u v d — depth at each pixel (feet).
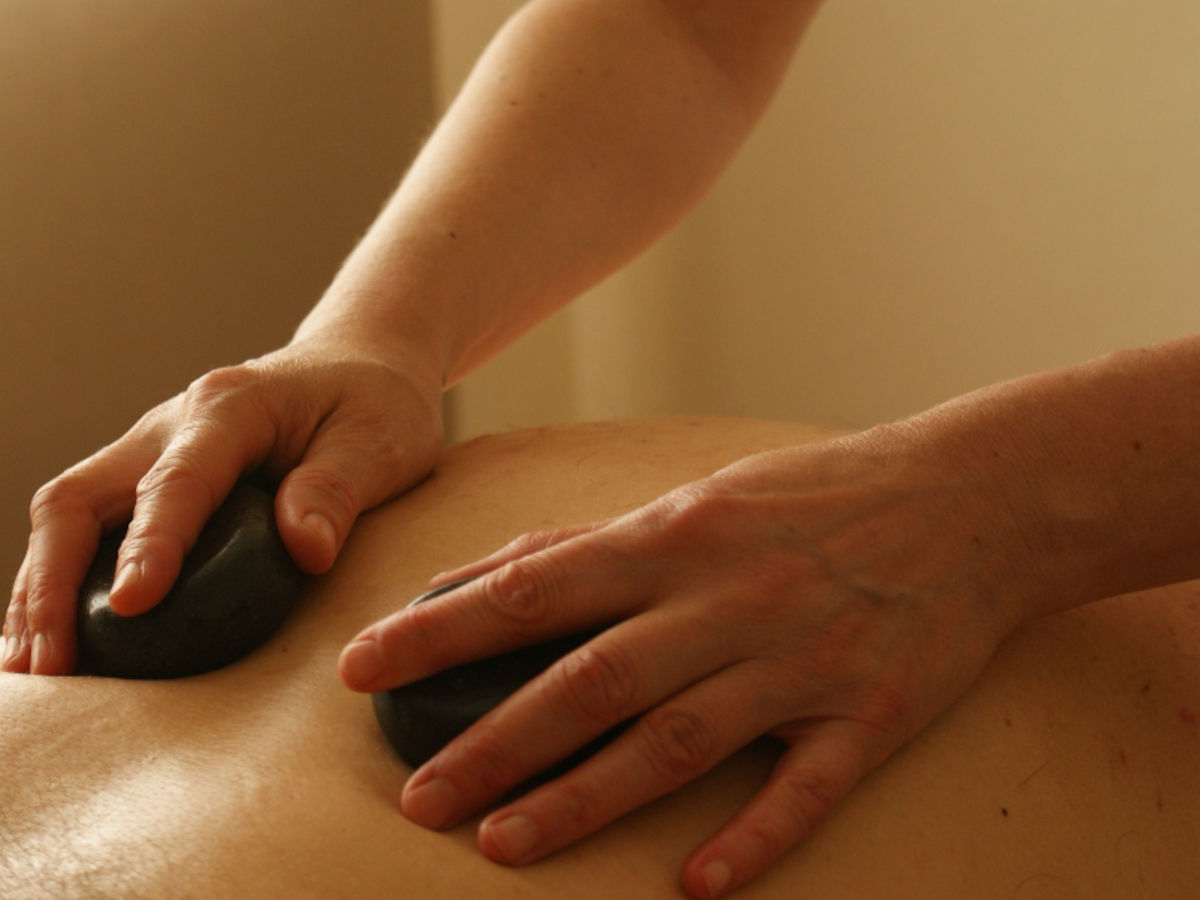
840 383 5.83
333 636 1.70
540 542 1.59
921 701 1.48
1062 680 1.66
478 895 1.25
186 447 1.73
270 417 1.89
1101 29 4.61
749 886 1.35
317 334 2.19
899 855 1.42
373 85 5.24
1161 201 4.59
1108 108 4.67
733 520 1.49
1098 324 4.90
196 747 1.46
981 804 1.49
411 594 1.77
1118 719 1.65
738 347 6.15
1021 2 4.82
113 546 1.77
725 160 3.02
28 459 4.56
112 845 1.27
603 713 1.34
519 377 6.25
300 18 4.98
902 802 1.47
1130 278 4.76
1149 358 1.70
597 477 2.11
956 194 5.21
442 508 2.02
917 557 1.53
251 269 5.06
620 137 2.69
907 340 5.53
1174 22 4.42
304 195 5.15
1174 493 1.60
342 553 1.90
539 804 1.31
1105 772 1.58
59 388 4.60
